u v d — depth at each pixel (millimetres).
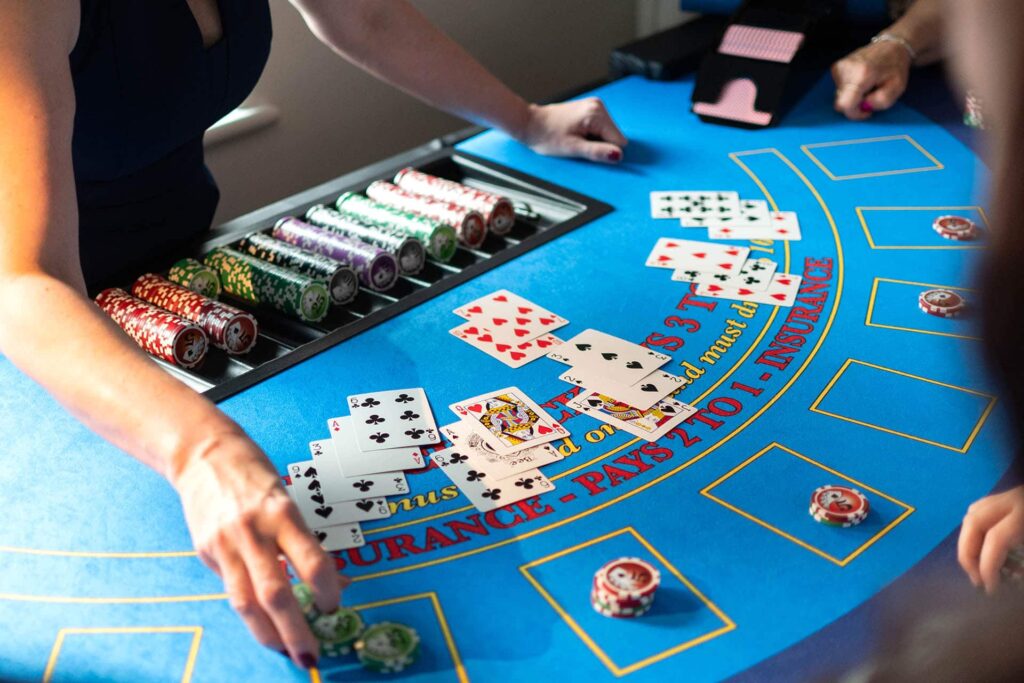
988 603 500
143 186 2268
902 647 537
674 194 2533
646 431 1692
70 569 1426
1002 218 279
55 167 1477
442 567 1413
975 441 1646
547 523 1491
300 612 1218
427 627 1312
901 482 1562
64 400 1386
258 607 1223
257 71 2367
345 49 2551
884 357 1883
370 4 2455
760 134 2857
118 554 1450
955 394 1768
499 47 4480
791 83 3143
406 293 2174
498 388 1813
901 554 1414
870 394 1777
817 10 3055
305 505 1531
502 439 1678
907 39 2996
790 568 1393
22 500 1559
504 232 2416
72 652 1291
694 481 1570
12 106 1461
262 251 2193
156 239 2342
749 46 2938
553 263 2230
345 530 1484
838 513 1460
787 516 1493
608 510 1513
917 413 1723
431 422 1724
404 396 1793
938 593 551
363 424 1716
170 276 2109
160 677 1251
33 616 1350
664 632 1291
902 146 2762
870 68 2887
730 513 1500
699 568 1397
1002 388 315
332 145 4043
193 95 2186
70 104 1542
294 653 1214
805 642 1270
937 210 2434
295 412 1755
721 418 1726
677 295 2104
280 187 3928
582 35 4879
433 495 1554
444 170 2688
